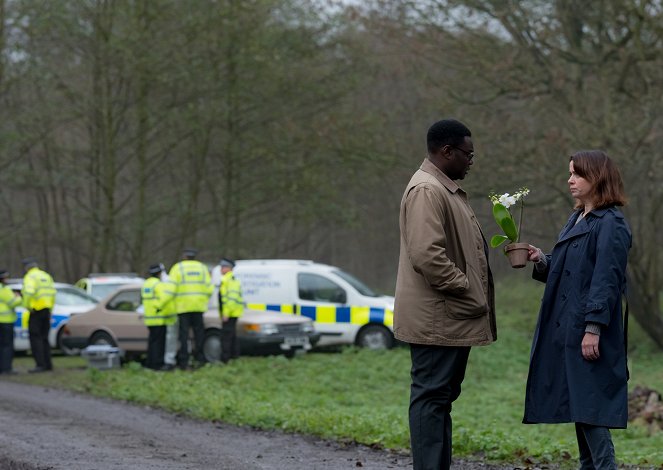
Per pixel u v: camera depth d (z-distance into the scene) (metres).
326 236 83.31
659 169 37.50
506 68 38.09
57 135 58.66
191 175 60.81
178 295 29.64
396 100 54.47
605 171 9.45
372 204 70.38
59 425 18.00
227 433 17.11
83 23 50.47
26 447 14.67
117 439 16.02
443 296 9.19
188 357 29.72
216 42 51.91
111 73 52.75
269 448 15.02
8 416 19.47
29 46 50.16
